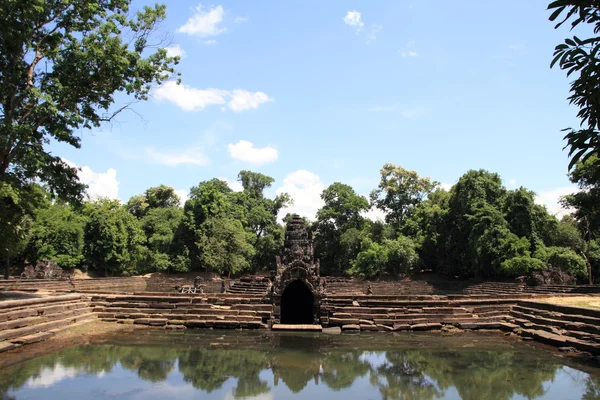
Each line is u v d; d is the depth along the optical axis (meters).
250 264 76.06
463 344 21.39
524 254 50.03
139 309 27.34
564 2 5.95
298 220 35.00
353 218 84.38
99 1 23.67
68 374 14.52
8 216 25.81
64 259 57.25
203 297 28.84
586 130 6.29
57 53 22.06
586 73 6.07
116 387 13.27
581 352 18.95
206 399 12.45
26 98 22.14
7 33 18.86
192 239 70.31
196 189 74.06
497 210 56.53
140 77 24.08
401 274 65.31
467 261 60.69
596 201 39.81
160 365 16.27
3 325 18.72
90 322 25.23
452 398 12.80
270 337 23.05
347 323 26.38
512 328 24.86
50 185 24.27
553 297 29.77
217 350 19.30
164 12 23.94
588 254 49.97
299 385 14.09
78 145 24.56
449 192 72.25
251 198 90.56
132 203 93.25
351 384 14.23
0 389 12.63
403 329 25.62
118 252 63.06
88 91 23.33
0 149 20.39
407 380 14.73
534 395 13.05
